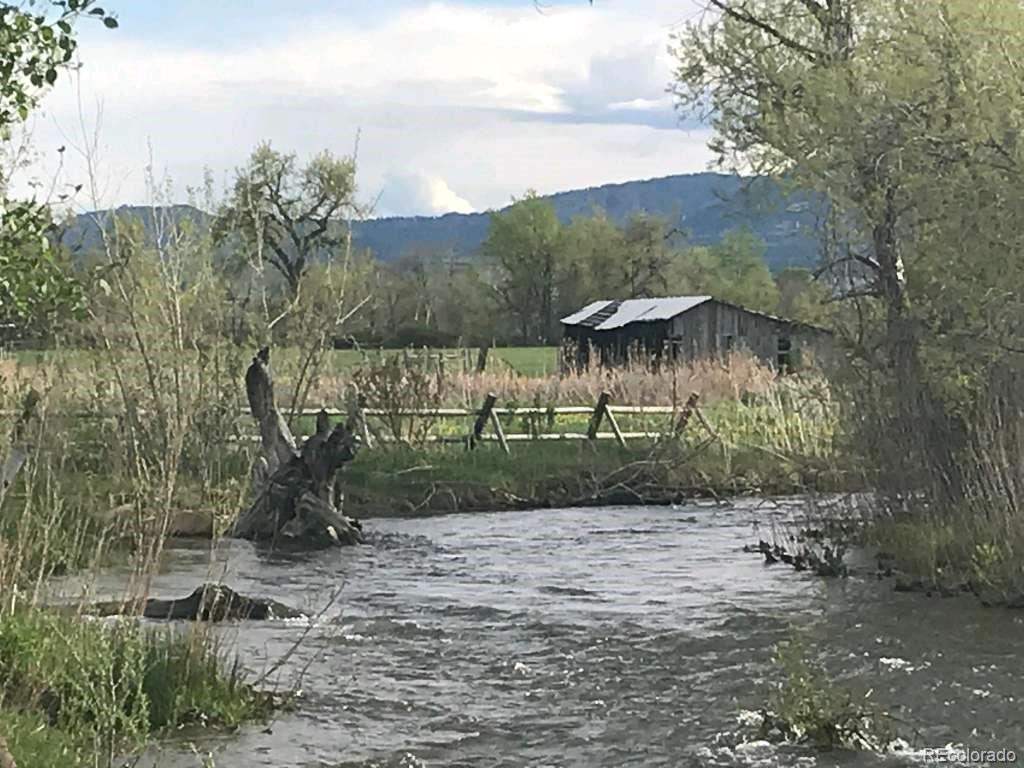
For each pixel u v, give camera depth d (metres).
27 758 8.89
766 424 32.22
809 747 10.91
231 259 28.34
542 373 40.31
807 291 23.50
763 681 13.12
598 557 21.75
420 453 30.48
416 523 26.23
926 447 20.64
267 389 23.92
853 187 21.20
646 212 95.50
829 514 23.05
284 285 29.98
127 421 20.64
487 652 14.40
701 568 20.47
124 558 15.68
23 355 20.06
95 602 12.60
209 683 11.57
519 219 94.94
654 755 10.73
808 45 25.27
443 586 18.88
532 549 22.70
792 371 32.69
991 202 18.50
